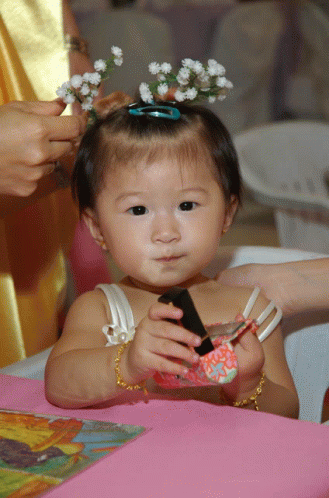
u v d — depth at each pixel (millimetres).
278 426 812
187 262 1099
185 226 1088
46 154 1126
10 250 1515
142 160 1088
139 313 1185
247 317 1192
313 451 753
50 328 1584
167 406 894
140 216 1098
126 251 1104
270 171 2715
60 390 960
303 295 1271
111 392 940
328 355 1295
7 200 1288
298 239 2518
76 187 1203
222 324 866
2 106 1173
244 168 2510
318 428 812
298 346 1313
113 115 1174
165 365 853
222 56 5668
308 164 2756
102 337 1166
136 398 931
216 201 1123
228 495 669
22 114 1124
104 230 1148
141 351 867
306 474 706
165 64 1116
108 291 1197
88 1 5438
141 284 1229
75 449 766
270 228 4465
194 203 1102
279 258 1434
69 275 1794
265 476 702
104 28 5055
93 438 793
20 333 1475
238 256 1450
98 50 5066
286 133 2736
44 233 1537
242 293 1239
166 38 5227
